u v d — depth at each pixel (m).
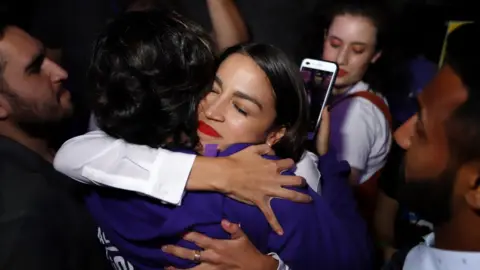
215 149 0.86
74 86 1.53
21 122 1.09
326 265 0.83
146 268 0.87
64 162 0.87
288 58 0.89
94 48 0.85
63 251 0.99
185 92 0.83
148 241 0.83
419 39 1.85
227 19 1.64
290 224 0.81
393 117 1.73
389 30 1.50
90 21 1.87
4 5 1.11
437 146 0.66
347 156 1.34
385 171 1.62
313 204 0.85
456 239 0.69
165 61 0.80
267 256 0.81
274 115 0.88
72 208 1.04
